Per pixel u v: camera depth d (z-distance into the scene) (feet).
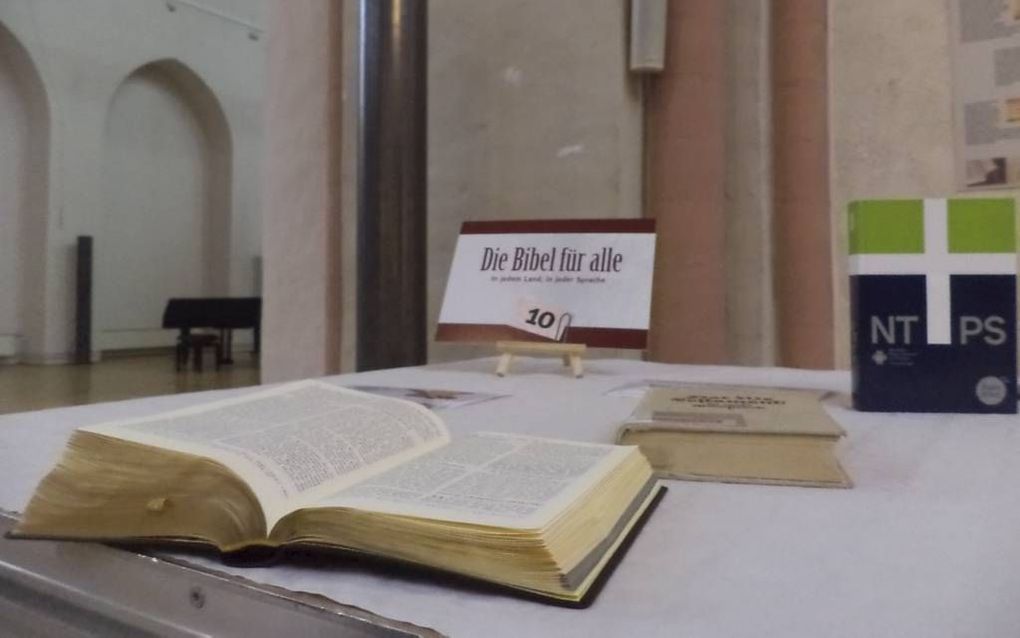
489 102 7.34
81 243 22.77
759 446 2.17
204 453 1.63
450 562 1.37
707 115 6.70
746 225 6.90
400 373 4.80
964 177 6.40
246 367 22.58
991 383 3.21
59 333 22.89
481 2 7.39
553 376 4.62
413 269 6.04
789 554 1.56
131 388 16.74
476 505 1.47
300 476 1.63
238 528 1.51
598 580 1.38
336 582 1.41
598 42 6.75
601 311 4.50
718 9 6.75
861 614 1.26
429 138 7.71
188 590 1.48
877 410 3.27
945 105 6.47
